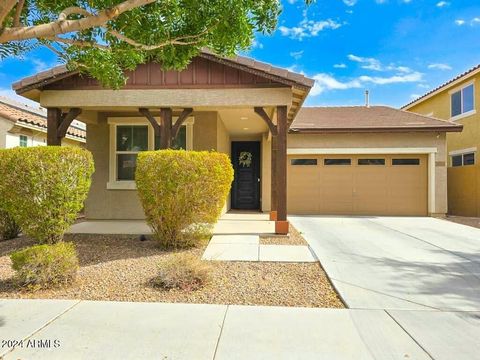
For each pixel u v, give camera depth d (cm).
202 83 859
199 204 721
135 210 1134
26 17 480
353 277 546
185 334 354
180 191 707
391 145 1424
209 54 830
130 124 1141
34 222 680
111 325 373
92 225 1003
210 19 484
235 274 553
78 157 702
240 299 453
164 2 479
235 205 1622
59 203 682
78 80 870
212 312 409
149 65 866
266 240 818
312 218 1320
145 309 416
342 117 1614
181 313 405
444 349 327
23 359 308
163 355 315
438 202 1402
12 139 1308
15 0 296
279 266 602
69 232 877
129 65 595
